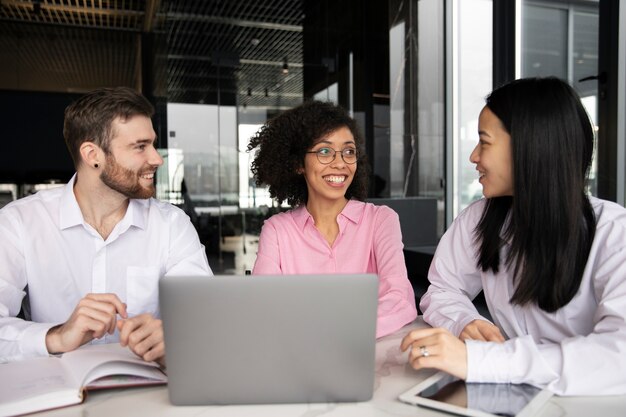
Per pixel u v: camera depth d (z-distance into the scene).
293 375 0.78
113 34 6.97
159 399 0.83
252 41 5.71
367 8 5.39
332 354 0.77
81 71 8.12
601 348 0.86
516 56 3.57
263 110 5.74
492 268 1.25
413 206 4.53
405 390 0.86
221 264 5.65
